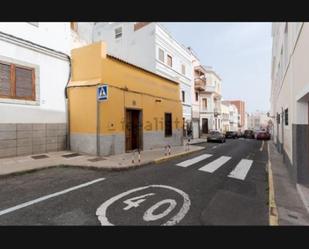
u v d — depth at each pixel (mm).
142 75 12844
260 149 17812
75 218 3914
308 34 5270
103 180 6438
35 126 9352
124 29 21219
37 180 6305
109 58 10375
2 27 8289
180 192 5512
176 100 16781
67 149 10609
